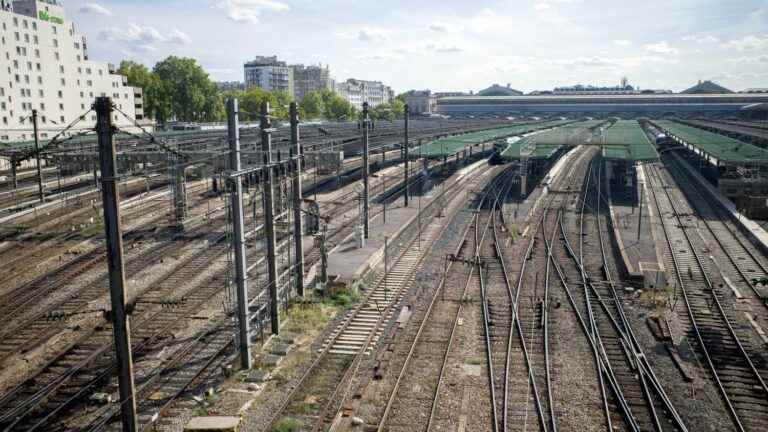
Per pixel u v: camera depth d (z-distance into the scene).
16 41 94.38
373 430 18.48
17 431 18.38
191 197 57.97
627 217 52.12
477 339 25.44
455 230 47.19
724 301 30.47
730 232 46.19
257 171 25.78
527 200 60.34
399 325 26.92
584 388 21.17
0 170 69.19
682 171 82.81
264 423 18.89
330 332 26.03
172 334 25.62
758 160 57.50
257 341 25.00
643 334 26.03
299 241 29.80
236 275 22.06
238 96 145.75
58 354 23.56
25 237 43.25
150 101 131.25
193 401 20.20
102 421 18.38
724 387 21.42
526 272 35.44
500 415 19.38
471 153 101.31
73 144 55.31
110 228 15.55
